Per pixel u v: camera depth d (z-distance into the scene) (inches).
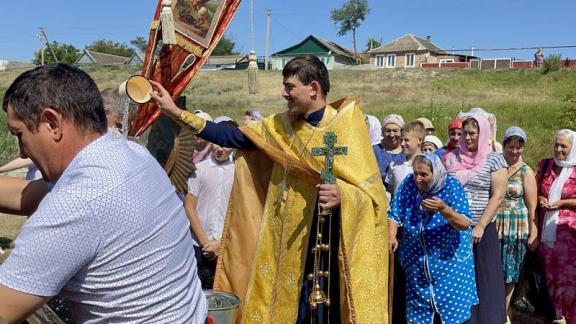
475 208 179.9
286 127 138.0
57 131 64.4
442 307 160.2
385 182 215.6
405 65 2536.9
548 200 208.2
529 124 731.4
